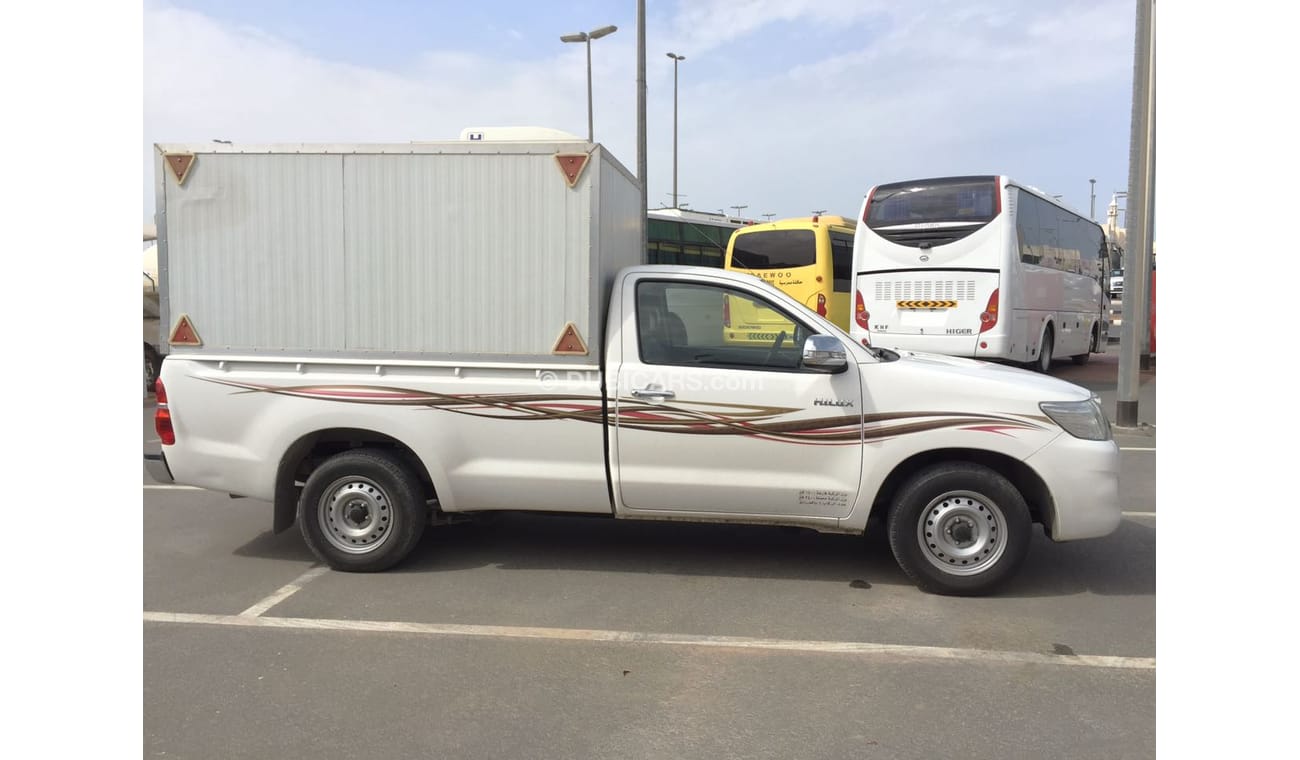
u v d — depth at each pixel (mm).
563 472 5172
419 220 5137
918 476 4961
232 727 3492
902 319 13633
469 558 5715
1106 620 4633
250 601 4914
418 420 5191
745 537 6199
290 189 5207
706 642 4344
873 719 3566
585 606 4844
